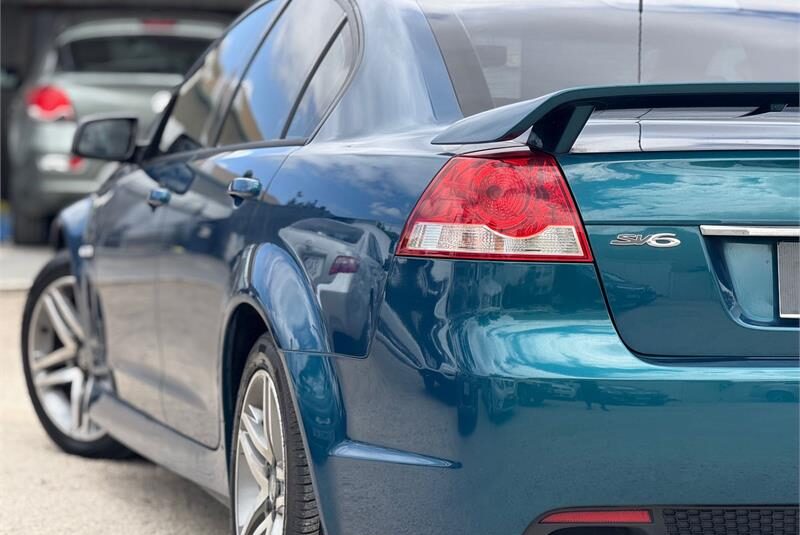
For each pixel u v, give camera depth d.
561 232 3.83
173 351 5.90
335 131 4.78
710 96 3.68
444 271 3.90
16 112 16.53
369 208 4.19
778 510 3.83
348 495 4.18
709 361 3.84
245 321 5.09
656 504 3.80
